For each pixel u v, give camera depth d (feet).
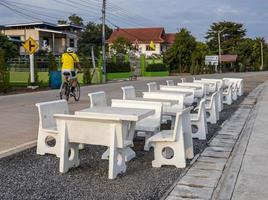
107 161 24.59
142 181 20.81
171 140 23.03
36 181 20.53
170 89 43.83
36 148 27.20
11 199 17.92
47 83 92.12
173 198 18.15
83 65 101.09
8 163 23.63
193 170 22.71
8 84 71.51
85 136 21.54
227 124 39.19
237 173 22.03
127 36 278.05
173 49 198.29
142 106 28.73
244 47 302.66
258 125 37.60
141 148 28.48
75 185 20.02
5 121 37.11
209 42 321.73
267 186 19.94
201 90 49.11
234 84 64.44
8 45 157.17
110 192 19.06
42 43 205.67
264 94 73.00
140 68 162.09
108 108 26.22
